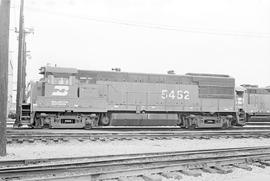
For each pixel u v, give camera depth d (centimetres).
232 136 1788
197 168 883
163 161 868
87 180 704
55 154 1100
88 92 2000
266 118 3105
